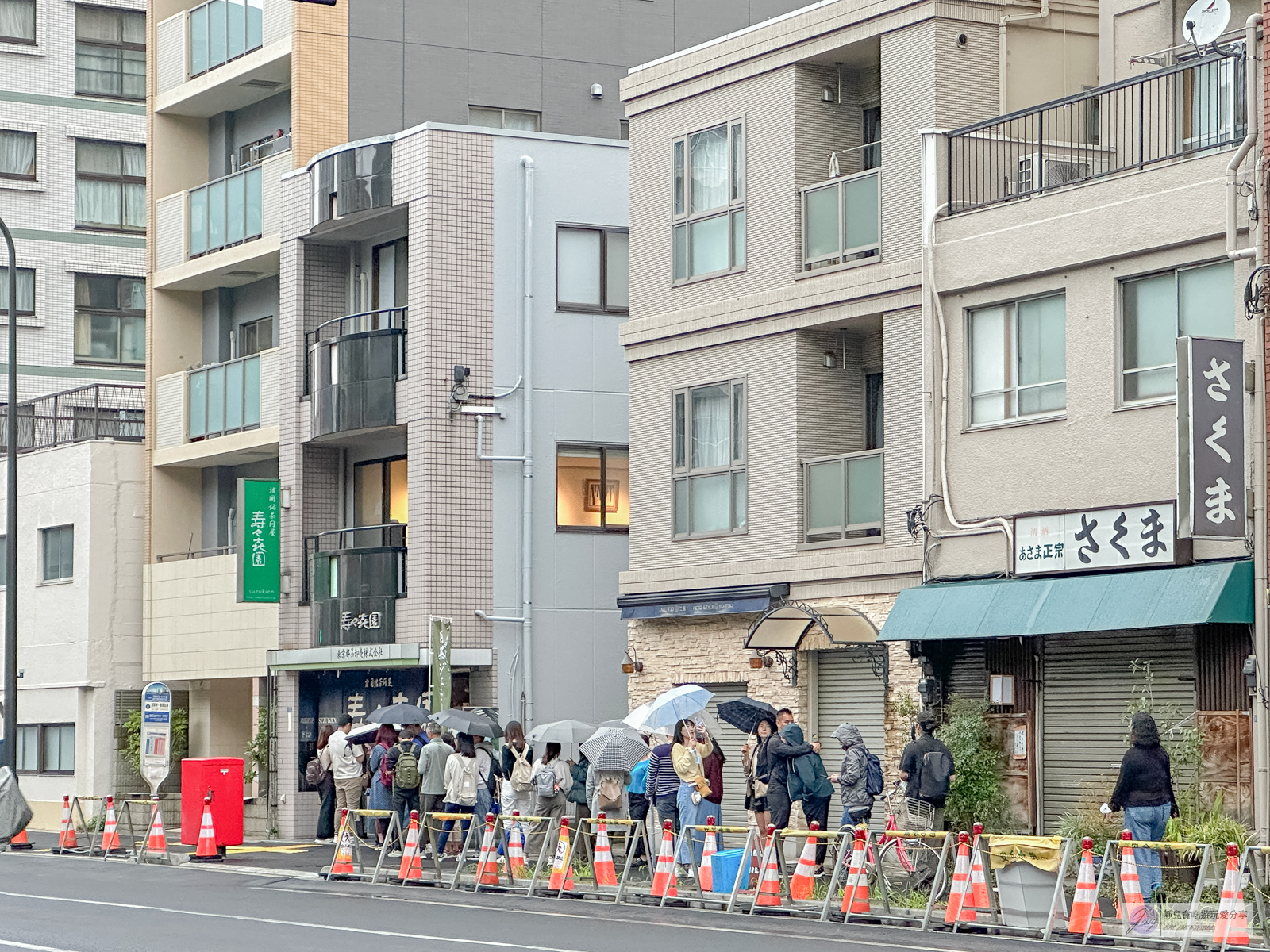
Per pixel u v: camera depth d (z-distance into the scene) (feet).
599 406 115.85
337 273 125.18
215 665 130.41
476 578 112.27
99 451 140.36
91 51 184.14
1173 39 86.33
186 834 100.37
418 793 93.71
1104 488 77.66
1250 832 69.31
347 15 127.24
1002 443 82.17
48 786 144.25
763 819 81.25
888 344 88.38
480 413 112.78
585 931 62.49
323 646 117.19
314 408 119.96
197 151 143.74
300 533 122.11
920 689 84.07
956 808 79.77
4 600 150.10
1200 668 73.72
